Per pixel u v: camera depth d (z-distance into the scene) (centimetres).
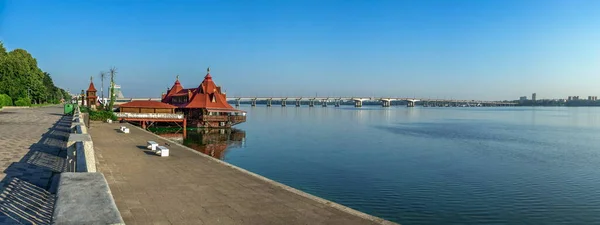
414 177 3184
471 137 6512
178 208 1233
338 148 4997
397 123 10362
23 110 8088
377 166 3691
